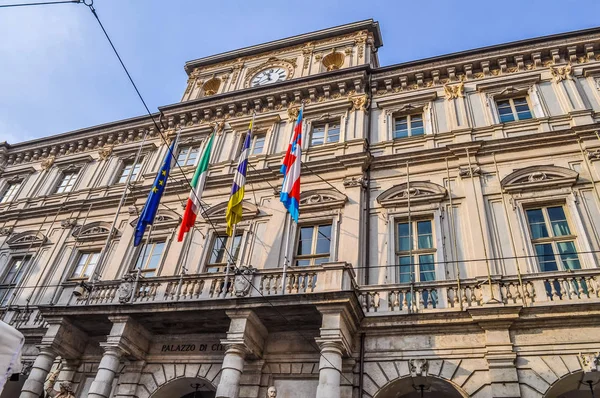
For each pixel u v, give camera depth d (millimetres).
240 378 12562
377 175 17328
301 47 25219
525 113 17766
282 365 13141
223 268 16609
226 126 22484
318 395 10750
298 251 16156
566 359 11000
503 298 12227
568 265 13211
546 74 18484
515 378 10961
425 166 16906
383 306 13070
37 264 20484
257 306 12328
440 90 19656
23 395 13562
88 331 15492
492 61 19328
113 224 18547
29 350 16484
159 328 14453
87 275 19125
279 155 19625
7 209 23938
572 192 14430
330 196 16938
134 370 14312
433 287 13016
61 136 26500
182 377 13836
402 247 15219
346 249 15164
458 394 12023
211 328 14062
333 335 11352
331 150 18891
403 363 12109
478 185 15547
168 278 14328
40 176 25250
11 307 18312
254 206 17781
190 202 16234
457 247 14383
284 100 21938
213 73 26328
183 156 22203
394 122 19609
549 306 11453
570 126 16359
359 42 23594
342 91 20906
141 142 24312
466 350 11883
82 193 22938
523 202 14766
